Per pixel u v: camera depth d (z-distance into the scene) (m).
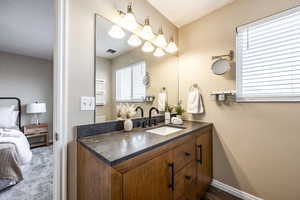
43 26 2.15
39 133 3.43
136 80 1.60
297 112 1.24
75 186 1.08
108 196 0.71
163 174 1.00
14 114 3.03
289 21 1.30
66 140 1.03
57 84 1.00
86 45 1.14
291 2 1.27
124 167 0.75
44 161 2.58
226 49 1.67
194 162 1.41
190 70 2.04
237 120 1.59
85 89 1.14
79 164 1.04
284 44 1.32
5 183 1.74
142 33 1.59
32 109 3.28
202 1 1.64
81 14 1.10
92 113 1.18
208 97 1.83
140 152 0.83
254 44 1.50
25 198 1.57
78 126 1.08
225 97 1.67
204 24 1.89
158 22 1.81
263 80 1.44
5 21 2.00
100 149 0.86
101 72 1.25
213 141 1.79
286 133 1.29
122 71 1.44
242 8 1.55
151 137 1.14
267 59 1.42
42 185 1.81
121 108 1.43
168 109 1.97
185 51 2.11
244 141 1.54
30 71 3.62
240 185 1.57
